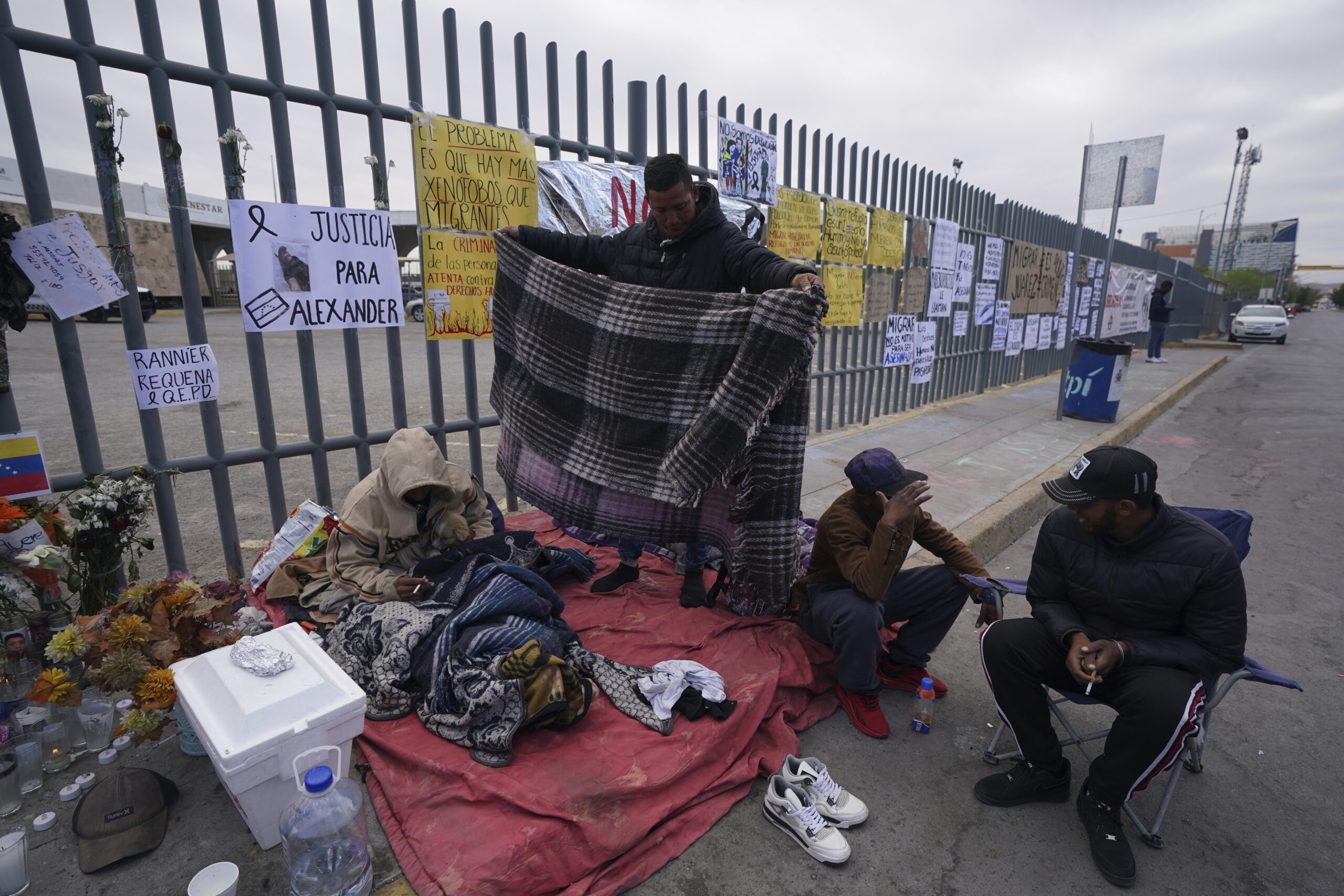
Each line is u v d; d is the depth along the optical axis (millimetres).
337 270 3635
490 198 4133
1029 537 5605
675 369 3008
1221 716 3299
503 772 2324
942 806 2621
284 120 3383
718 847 2363
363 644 2744
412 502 3162
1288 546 5445
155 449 3250
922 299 9016
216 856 2131
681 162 2871
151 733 2326
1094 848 2381
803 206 6625
